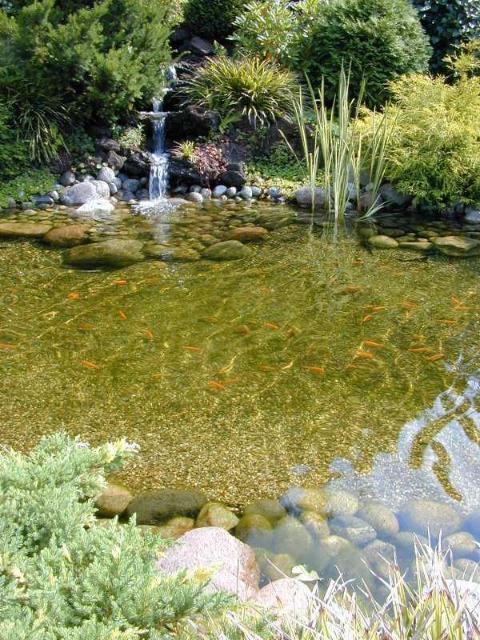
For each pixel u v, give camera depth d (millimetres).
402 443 3104
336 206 6746
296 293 4887
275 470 2900
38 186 7355
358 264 5492
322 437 3156
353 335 4230
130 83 7785
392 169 7133
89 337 4176
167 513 2596
